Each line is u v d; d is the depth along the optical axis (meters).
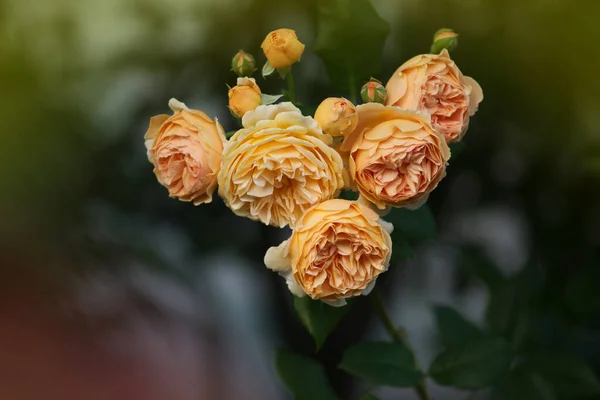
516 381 1.12
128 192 1.17
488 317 1.18
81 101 1.11
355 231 0.93
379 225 0.93
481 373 1.07
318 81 1.12
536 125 1.12
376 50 1.04
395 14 1.11
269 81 1.12
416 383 1.06
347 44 1.03
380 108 0.94
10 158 1.09
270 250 0.95
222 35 1.11
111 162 1.14
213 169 0.95
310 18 1.11
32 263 1.14
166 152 0.95
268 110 0.93
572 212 1.18
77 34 1.11
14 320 1.18
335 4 1.03
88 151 1.13
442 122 0.97
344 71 1.04
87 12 1.11
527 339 1.16
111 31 1.11
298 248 0.94
